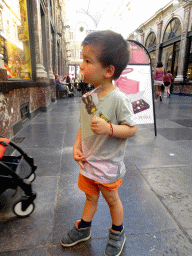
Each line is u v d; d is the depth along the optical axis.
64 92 11.16
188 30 11.69
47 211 1.57
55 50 11.60
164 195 1.81
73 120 4.89
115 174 1.03
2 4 3.40
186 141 3.35
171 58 14.02
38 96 5.94
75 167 2.32
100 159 1.01
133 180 2.06
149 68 3.43
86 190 1.14
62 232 1.36
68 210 1.58
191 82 11.59
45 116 5.42
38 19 5.54
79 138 1.17
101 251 1.23
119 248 1.19
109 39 0.81
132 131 0.94
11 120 3.21
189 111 6.29
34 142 3.17
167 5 13.54
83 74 0.88
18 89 3.72
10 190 1.84
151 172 2.24
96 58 0.82
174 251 1.23
